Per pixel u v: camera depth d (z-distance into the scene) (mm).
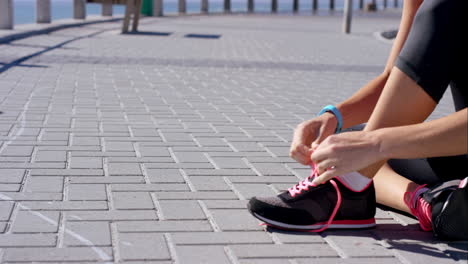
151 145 3984
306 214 2459
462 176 2580
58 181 3096
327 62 9531
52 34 12266
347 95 6512
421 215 2490
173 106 5449
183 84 6785
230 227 2523
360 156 2094
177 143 4078
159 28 16047
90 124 4527
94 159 3562
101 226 2480
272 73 8070
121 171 3336
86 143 3943
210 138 4285
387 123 2168
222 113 5246
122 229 2455
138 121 4730
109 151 3773
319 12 41531
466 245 2365
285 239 2404
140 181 3170
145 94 6012
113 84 6520
